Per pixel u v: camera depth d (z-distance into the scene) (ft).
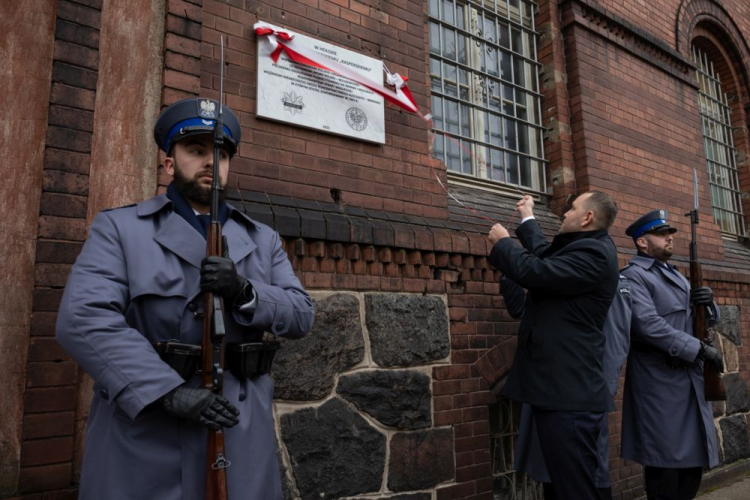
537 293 8.73
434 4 14.20
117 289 4.83
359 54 11.32
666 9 19.67
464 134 14.21
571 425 7.98
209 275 4.81
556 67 15.99
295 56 10.31
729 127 24.14
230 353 5.05
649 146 17.49
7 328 7.23
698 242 18.37
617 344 10.16
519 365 8.71
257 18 10.14
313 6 10.90
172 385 4.50
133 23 8.83
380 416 9.95
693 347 10.39
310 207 9.96
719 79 24.38
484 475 11.20
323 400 9.39
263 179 9.72
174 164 5.60
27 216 7.56
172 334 4.99
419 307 10.84
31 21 7.98
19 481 6.94
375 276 10.39
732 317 18.04
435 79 13.76
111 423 4.69
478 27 15.15
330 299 9.70
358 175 10.96
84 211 7.79
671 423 10.54
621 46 17.26
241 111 9.67
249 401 5.05
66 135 7.79
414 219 11.53
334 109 10.73
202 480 4.68
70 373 7.38
